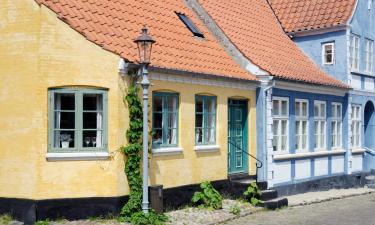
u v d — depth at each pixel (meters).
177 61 14.80
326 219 14.38
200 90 15.45
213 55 16.89
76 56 12.71
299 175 19.50
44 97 12.56
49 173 12.54
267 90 17.55
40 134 12.52
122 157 12.92
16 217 12.75
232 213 14.53
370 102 24.50
